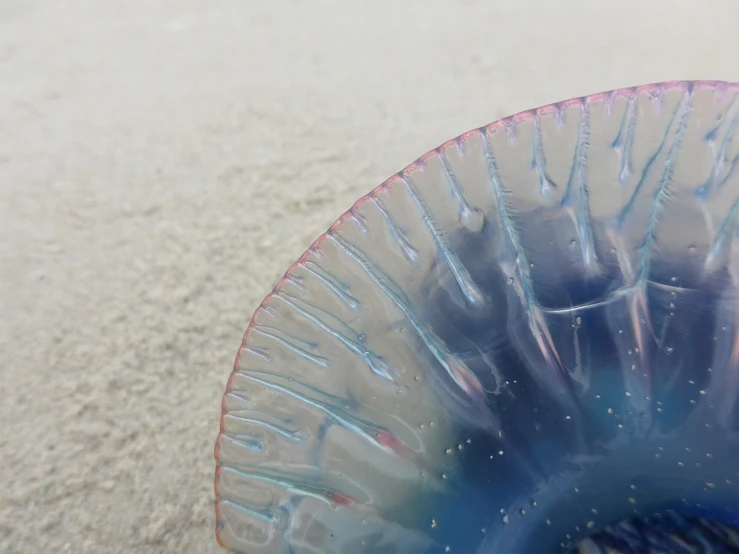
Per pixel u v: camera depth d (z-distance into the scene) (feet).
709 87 0.23
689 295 0.22
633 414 0.21
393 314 0.22
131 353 0.37
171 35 0.60
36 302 0.40
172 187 0.46
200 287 0.40
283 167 0.46
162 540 0.31
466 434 0.21
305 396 0.21
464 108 0.50
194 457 0.33
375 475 0.20
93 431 0.35
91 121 0.51
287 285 0.22
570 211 0.23
